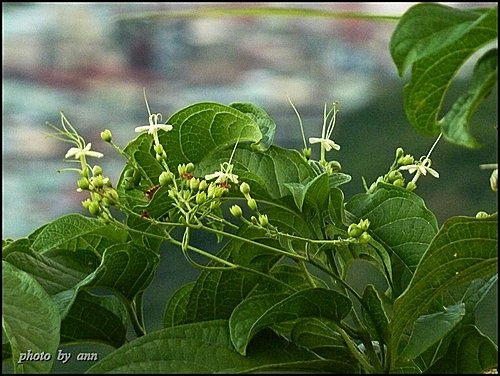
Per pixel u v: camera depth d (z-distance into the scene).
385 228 0.55
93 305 0.57
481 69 0.49
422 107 0.53
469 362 0.56
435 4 0.49
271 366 0.52
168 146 0.57
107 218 0.55
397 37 0.49
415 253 0.55
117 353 0.52
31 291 0.51
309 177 0.57
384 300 0.57
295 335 0.56
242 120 0.56
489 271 0.53
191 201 0.56
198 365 0.52
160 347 0.52
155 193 0.56
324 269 0.54
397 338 0.54
